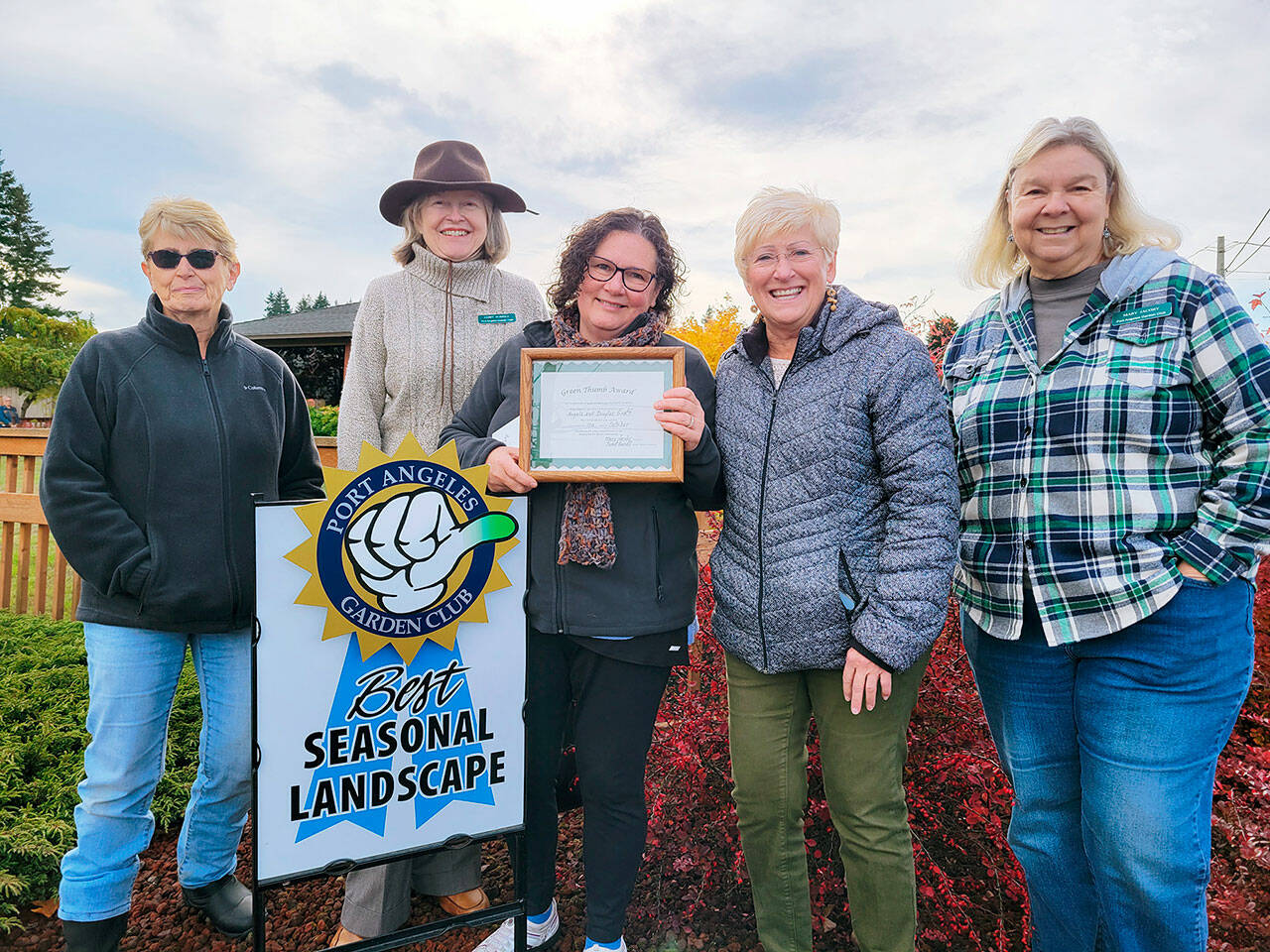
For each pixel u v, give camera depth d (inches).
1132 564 60.1
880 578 65.3
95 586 76.5
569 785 88.0
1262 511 57.1
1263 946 82.0
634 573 73.3
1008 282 73.4
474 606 69.0
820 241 70.0
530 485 71.2
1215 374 59.0
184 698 143.4
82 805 77.7
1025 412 65.7
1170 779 59.6
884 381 66.4
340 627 64.0
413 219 93.6
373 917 80.3
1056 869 68.8
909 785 91.0
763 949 83.4
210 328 83.4
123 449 76.4
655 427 70.6
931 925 85.0
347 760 65.4
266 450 84.5
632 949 85.4
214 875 88.7
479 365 92.2
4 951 86.7
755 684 73.7
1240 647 60.4
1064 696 67.3
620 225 74.2
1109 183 66.5
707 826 94.6
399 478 65.1
